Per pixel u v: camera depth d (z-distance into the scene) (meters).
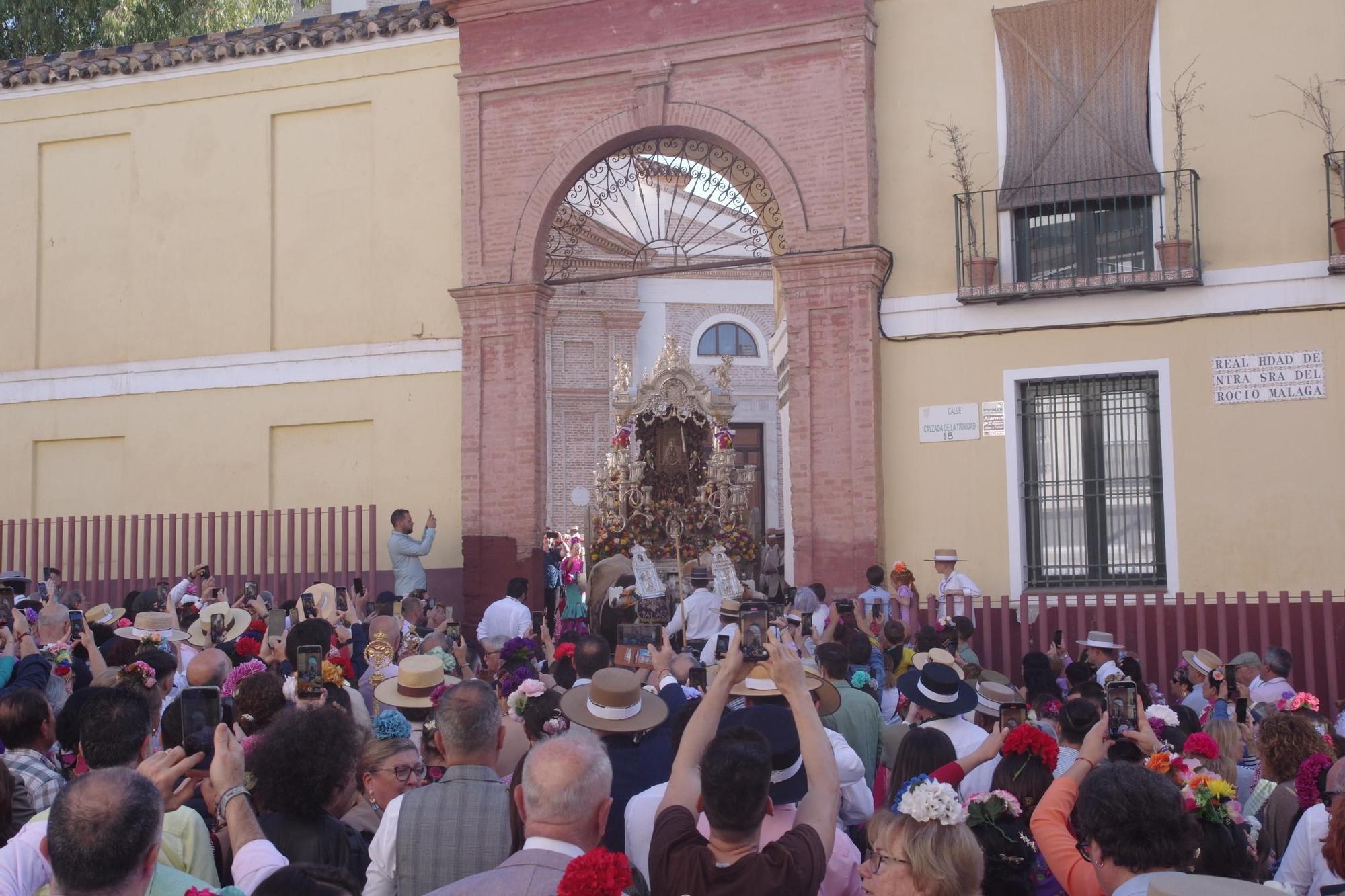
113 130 19.55
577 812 4.14
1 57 25.62
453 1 17.47
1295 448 14.45
